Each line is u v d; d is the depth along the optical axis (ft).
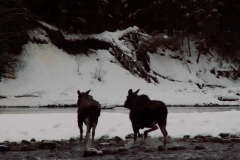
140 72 498.69
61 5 506.48
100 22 528.22
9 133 123.34
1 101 364.17
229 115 162.20
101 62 492.13
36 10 509.35
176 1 584.81
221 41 653.71
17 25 423.23
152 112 95.71
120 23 572.10
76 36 511.81
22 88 401.08
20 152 92.27
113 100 404.98
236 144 102.83
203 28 619.67
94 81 454.40
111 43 516.73
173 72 551.18
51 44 484.74
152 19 589.32
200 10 617.62
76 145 103.45
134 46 534.78
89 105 101.81
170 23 610.65
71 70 463.01
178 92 486.38
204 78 584.81
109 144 103.40
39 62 449.48
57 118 159.22
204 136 117.29
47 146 99.40
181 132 123.24
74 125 139.23
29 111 278.67
